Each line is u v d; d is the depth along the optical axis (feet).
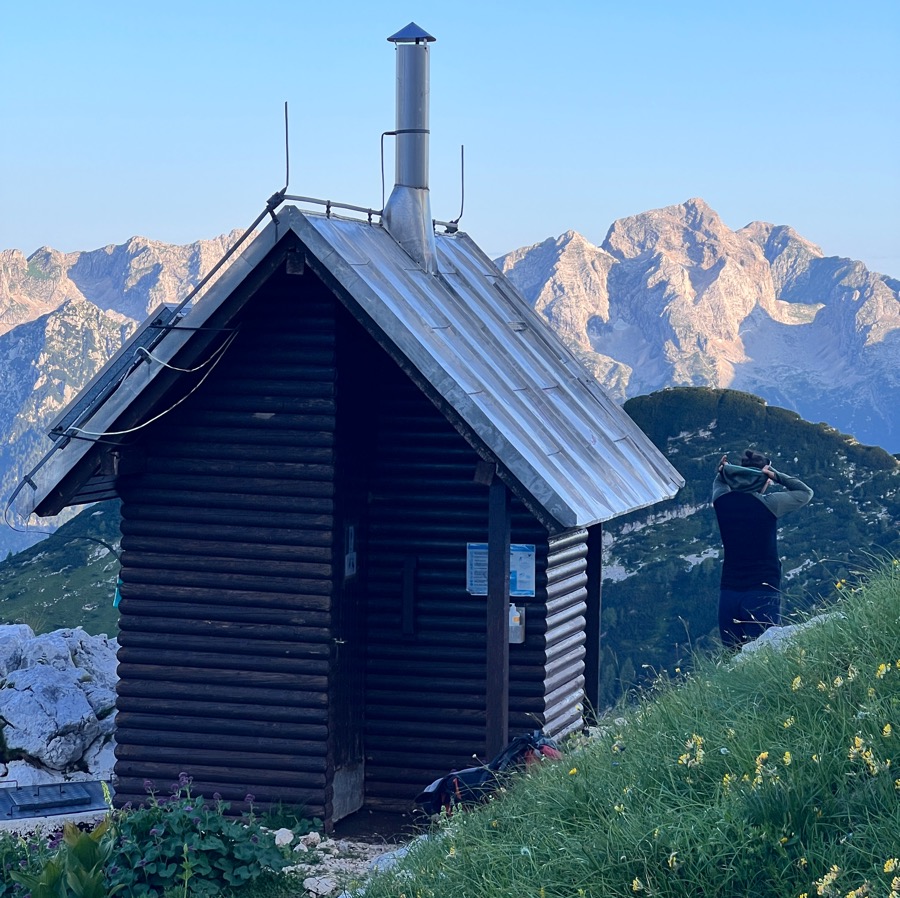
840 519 269.64
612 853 17.85
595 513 35.58
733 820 16.90
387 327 35.40
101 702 48.52
